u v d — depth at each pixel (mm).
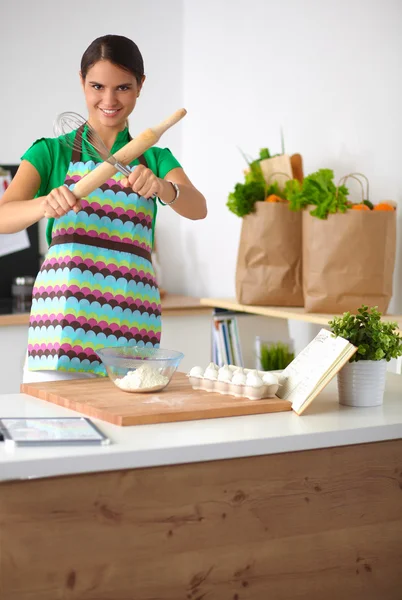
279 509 1615
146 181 1896
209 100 3949
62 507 1433
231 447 1532
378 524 1719
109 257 2082
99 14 4109
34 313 2107
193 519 1538
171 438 1533
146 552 1505
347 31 3002
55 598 1439
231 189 3775
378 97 2867
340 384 1869
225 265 3859
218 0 3834
